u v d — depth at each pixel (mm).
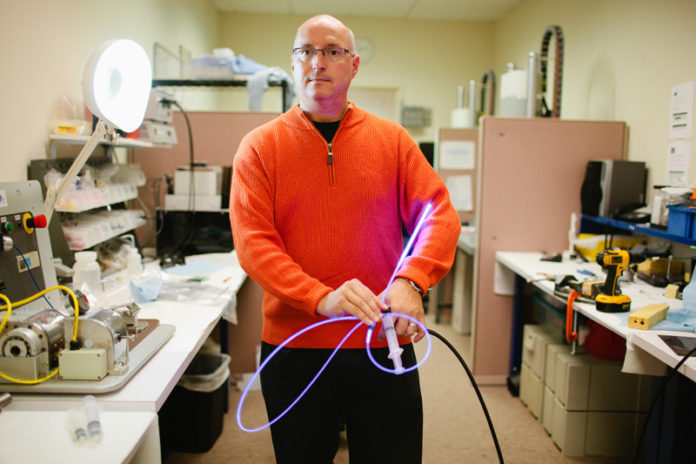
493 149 2789
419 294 1120
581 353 2230
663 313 1653
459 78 6047
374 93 6090
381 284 1254
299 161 1210
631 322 1573
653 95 2682
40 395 1062
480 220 2834
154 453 991
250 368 2816
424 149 4578
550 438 2309
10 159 1771
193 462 2076
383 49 5957
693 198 1981
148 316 1604
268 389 1259
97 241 1994
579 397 2121
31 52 1899
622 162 2600
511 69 3248
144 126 2367
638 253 2283
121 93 1330
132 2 2986
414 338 1169
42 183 1855
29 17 1881
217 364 2295
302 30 1183
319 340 1224
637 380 2105
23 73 1847
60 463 826
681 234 2012
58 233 1834
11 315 1123
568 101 3867
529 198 2822
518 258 2680
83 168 2078
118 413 989
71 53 2227
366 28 5922
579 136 2799
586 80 3541
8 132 1759
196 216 2656
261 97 2939
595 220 2652
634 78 2883
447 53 6008
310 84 1176
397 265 1251
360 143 1235
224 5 5500
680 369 1277
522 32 5078
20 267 1370
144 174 2906
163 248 2637
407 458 1242
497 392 2811
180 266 2381
